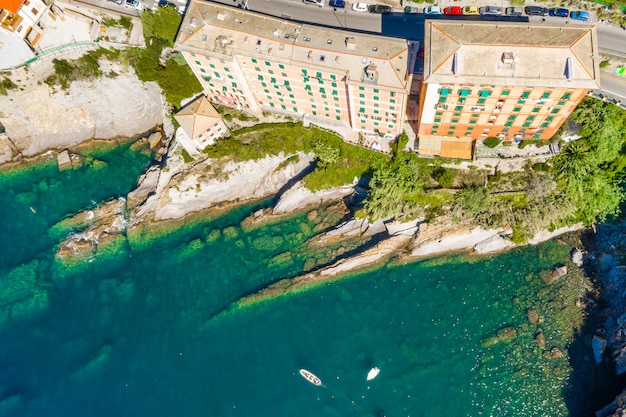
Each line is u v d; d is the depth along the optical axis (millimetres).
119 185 123125
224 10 102750
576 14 104938
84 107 124188
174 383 106875
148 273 115812
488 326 105000
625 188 105125
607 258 104312
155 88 119625
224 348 108688
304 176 115750
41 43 117000
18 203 122688
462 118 101750
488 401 99688
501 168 106875
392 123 107062
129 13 115062
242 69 105438
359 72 97000
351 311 109062
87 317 113250
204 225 118625
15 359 110812
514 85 89875
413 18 110375
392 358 104750
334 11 113000
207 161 116312
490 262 109625
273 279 112750
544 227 107250
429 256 111188
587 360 99625
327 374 104625
